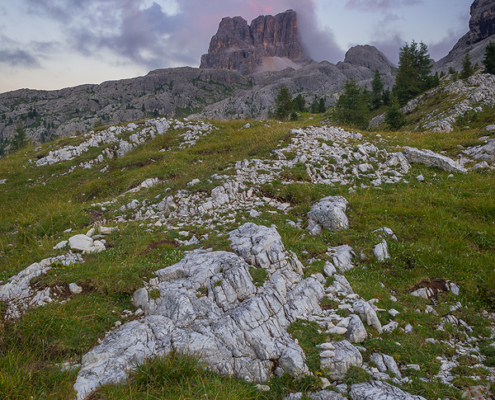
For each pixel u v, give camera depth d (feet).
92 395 18.93
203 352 21.81
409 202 49.11
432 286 32.14
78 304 26.20
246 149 79.25
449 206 47.93
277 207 48.62
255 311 24.34
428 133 92.53
